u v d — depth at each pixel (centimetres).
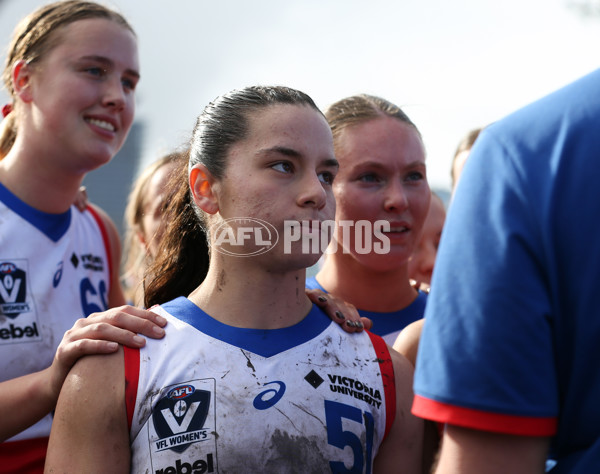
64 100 201
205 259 146
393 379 129
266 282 123
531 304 75
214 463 110
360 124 189
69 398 113
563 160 76
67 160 207
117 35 210
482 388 75
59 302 213
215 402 113
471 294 77
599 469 75
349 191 188
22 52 207
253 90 128
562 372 77
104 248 248
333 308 137
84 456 110
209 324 122
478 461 75
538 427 74
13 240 206
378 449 128
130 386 113
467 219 81
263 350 120
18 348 198
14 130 225
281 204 117
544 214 75
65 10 211
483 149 84
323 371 121
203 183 126
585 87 80
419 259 276
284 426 114
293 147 117
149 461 111
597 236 73
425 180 197
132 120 225
